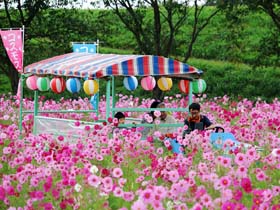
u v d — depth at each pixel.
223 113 17.09
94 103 18.17
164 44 31.09
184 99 22.00
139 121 16.34
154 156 10.50
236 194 7.60
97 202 7.88
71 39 32.25
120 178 8.62
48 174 8.93
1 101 22.34
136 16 30.58
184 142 10.91
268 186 8.86
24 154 10.77
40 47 32.50
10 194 8.27
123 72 13.64
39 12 32.16
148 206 7.23
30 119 16.67
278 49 32.78
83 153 10.34
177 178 8.22
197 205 6.90
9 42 16.20
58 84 15.13
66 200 7.84
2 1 31.58
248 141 11.99
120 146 10.92
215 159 9.30
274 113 17.23
